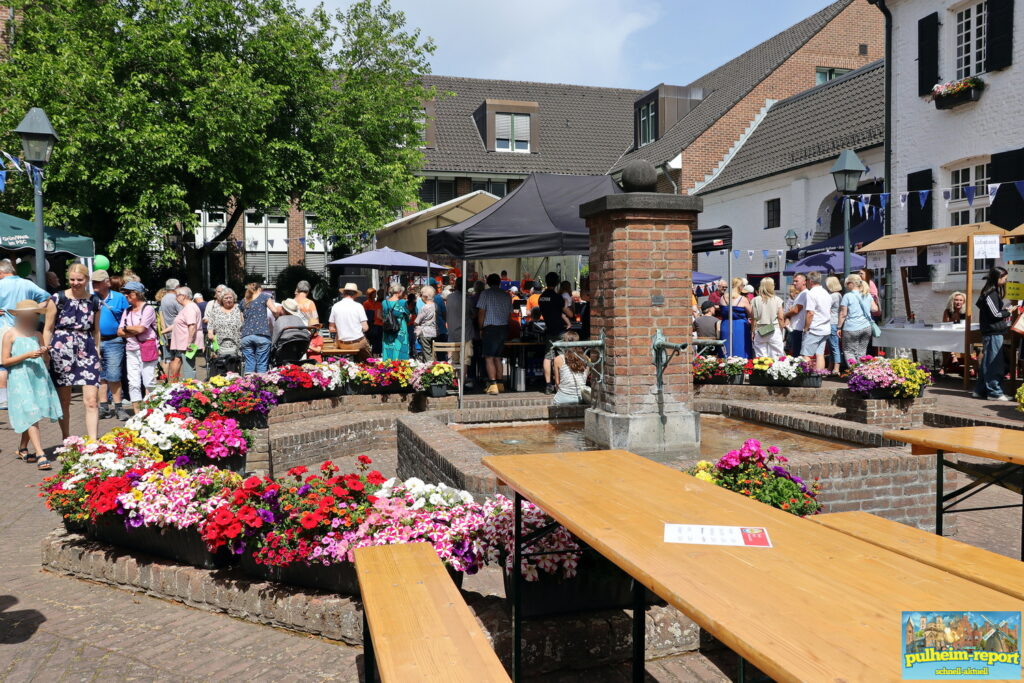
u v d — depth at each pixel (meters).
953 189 15.79
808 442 6.53
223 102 18.95
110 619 3.87
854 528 3.47
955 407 9.55
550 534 3.58
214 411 7.12
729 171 25.20
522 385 11.43
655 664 3.48
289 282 27.11
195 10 19.77
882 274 17.55
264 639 3.60
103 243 20.62
